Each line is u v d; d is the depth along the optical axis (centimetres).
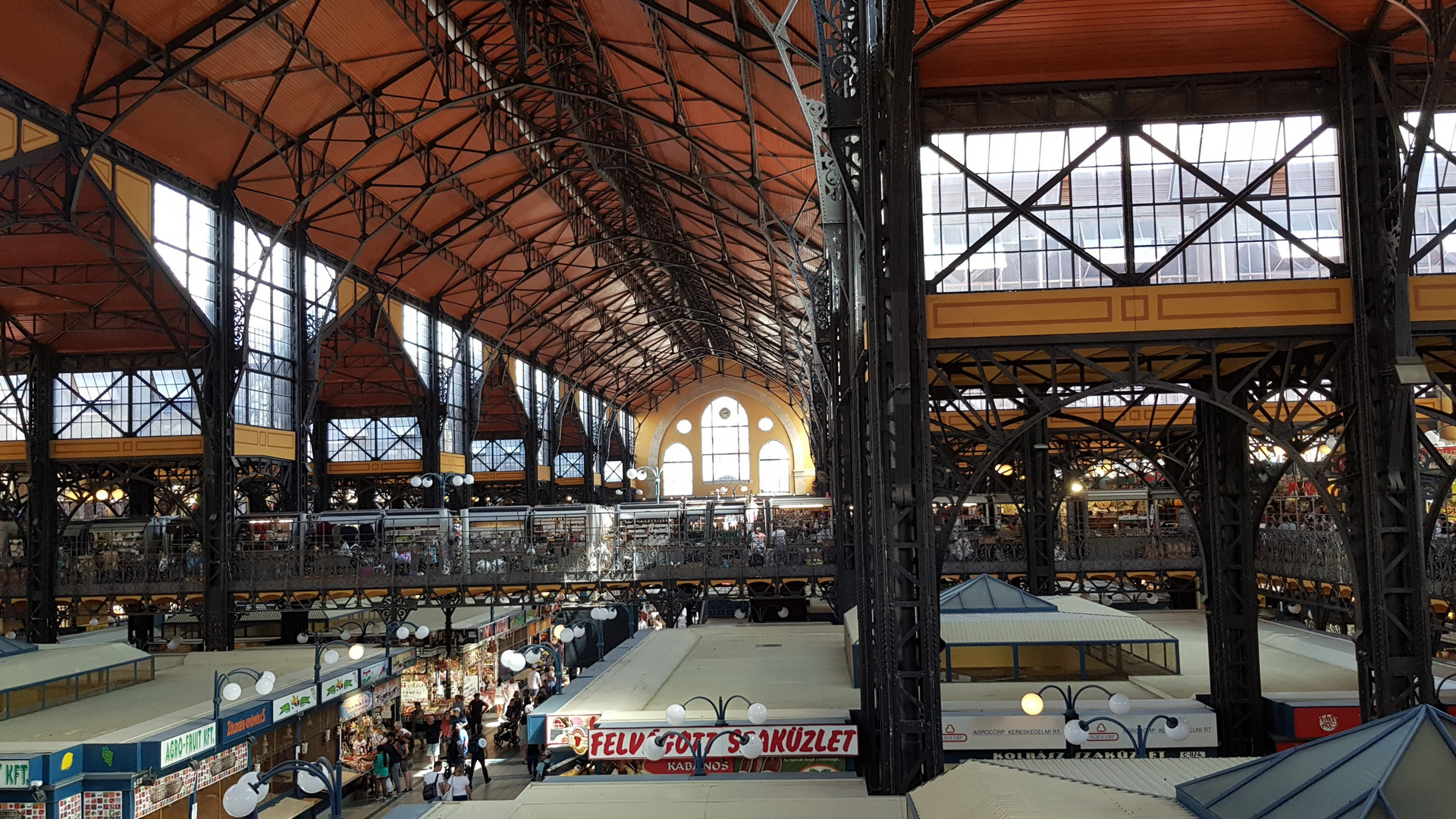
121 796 1664
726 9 2297
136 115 2602
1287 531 2966
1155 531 3847
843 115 1327
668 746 1597
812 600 4419
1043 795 783
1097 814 729
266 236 3372
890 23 1133
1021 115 1327
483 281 4750
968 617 2012
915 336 1247
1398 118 1240
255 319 3356
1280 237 1299
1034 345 1276
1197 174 1300
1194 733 1638
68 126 2441
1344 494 1259
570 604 3484
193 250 3034
